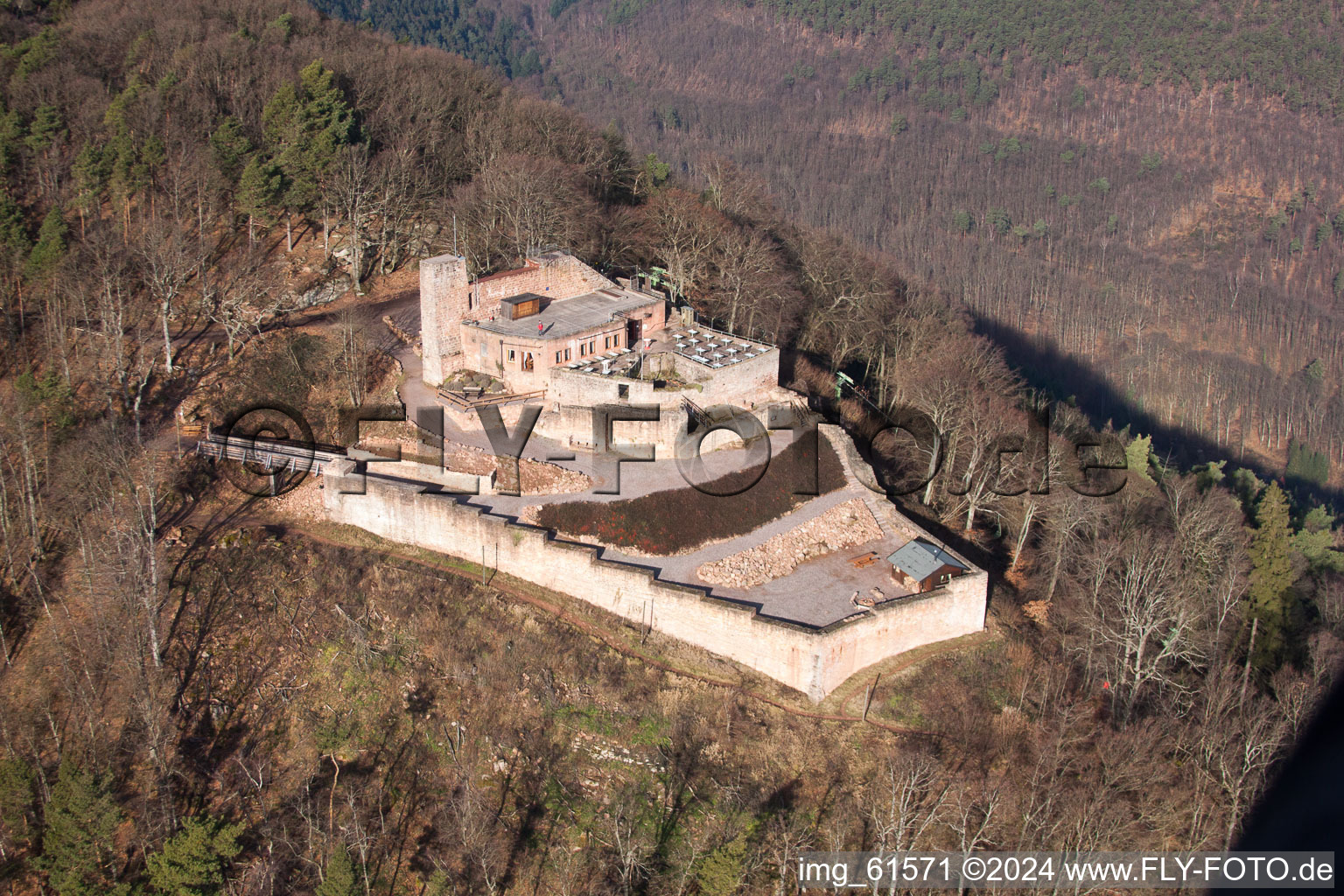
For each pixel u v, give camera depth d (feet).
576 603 339.36
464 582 340.18
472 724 305.94
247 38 574.15
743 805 298.97
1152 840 295.69
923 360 460.14
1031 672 343.26
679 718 312.09
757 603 333.83
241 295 438.81
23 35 603.67
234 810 281.95
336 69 553.64
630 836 284.82
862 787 306.76
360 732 301.84
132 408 386.11
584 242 482.69
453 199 496.23
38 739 286.46
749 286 461.78
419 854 282.15
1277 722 318.04
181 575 324.39
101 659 300.81
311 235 495.82
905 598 335.88
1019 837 294.25
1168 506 429.79
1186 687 339.36
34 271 417.90
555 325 405.39
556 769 300.61
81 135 504.84
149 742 281.74
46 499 344.28
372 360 413.39
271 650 312.71
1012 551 402.93
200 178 471.62
